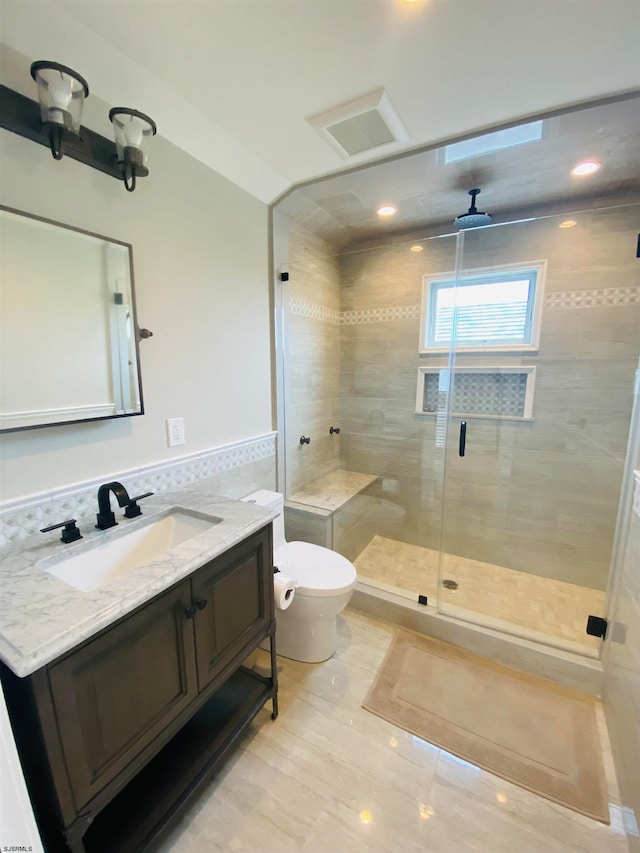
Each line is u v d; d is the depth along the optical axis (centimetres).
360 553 264
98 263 123
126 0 92
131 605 83
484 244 229
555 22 98
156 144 139
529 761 129
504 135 149
